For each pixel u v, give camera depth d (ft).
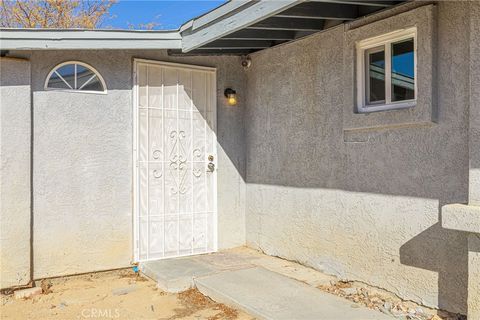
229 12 15.33
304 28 17.13
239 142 22.62
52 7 39.78
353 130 16.17
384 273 15.05
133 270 19.34
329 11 15.47
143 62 19.58
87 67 18.42
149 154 19.84
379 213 15.21
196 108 21.26
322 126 17.72
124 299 16.08
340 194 16.88
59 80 17.87
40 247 17.37
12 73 16.66
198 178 21.34
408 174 14.19
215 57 21.74
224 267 18.67
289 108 19.58
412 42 14.39
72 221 18.02
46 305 15.60
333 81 17.11
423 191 13.71
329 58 17.30
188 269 18.26
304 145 18.72
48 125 17.51
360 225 15.98
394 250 14.67
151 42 17.85
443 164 13.10
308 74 18.44
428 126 13.52
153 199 19.98
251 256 20.80
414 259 13.98
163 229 20.27
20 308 15.38
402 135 14.38
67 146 17.90
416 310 13.51
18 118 16.75
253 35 18.26
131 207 19.36
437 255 13.26
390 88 15.12
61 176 17.78
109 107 18.81
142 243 19.67
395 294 14.65
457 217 11.71
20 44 15.93
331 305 14.10
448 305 12.97
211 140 21.75
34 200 17.24
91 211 18.43
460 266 12.62
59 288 17.34
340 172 16.88
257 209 21.88
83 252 18.28
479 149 11.71
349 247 16.48
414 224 13.99
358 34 15.66
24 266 16.81
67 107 17.90
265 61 21.15
